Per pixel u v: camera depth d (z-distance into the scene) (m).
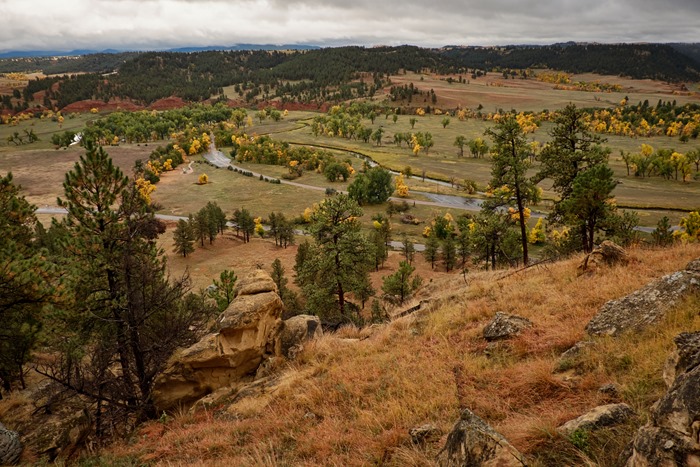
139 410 14.65
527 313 12.01
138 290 16.14
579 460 5.20
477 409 7.71
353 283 33.88
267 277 16.28
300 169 178.50
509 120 30.41
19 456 11.53
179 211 131.00
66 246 16.27
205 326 18.39
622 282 12.03
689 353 5.02
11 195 22.47
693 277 9.20
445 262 83.31
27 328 16.55
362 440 7.62
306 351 14.07
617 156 190.62
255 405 11.25
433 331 12.83
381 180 136.12
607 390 6.88
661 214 109.06
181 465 8.30
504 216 37.31
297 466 7.18
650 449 4.12
